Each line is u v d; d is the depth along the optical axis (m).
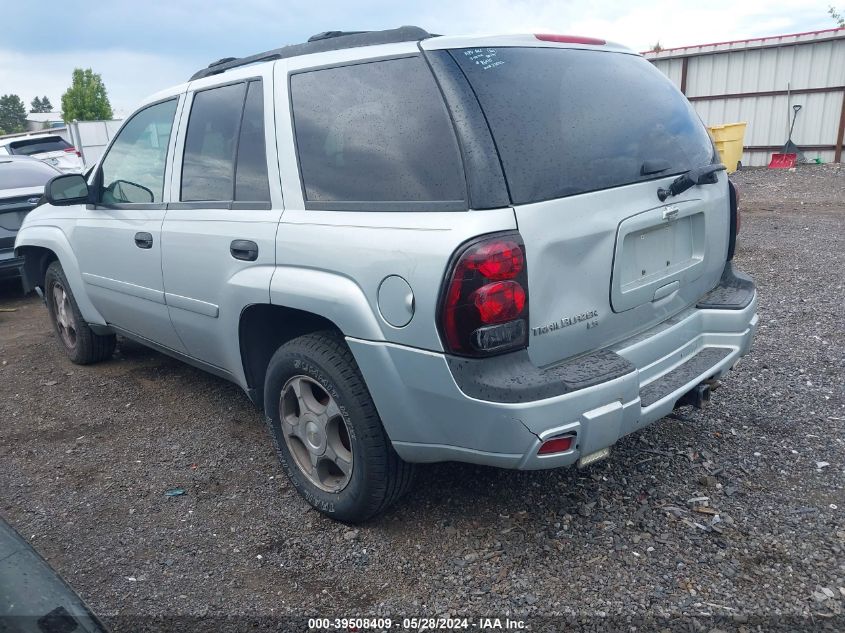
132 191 4.20
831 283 6.54
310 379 3.04
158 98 4.07
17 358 5.81
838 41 15.23
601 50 3.16
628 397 2.58
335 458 3.06
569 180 2.59
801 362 4.65
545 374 2.47
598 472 3.43
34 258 5.59
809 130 16.03
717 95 17.11
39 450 4.08
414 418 2.64
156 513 3.35
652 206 2.83
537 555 2.85
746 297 3.29
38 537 3.19
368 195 2.74
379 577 2.79
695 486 3.28
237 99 3.43
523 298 2.42
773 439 3.68
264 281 3.09
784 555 2.78
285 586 2.78
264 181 3.22
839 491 3.19
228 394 4.77
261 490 3.51
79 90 46.31
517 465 2.49
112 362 5.55
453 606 2.60
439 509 3.21
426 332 2.47
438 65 2.61
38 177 8.08
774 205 11.59
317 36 3.29
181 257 3.65
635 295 2.84
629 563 2.77
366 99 2.82
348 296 2.70
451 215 2.45
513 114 2.58
